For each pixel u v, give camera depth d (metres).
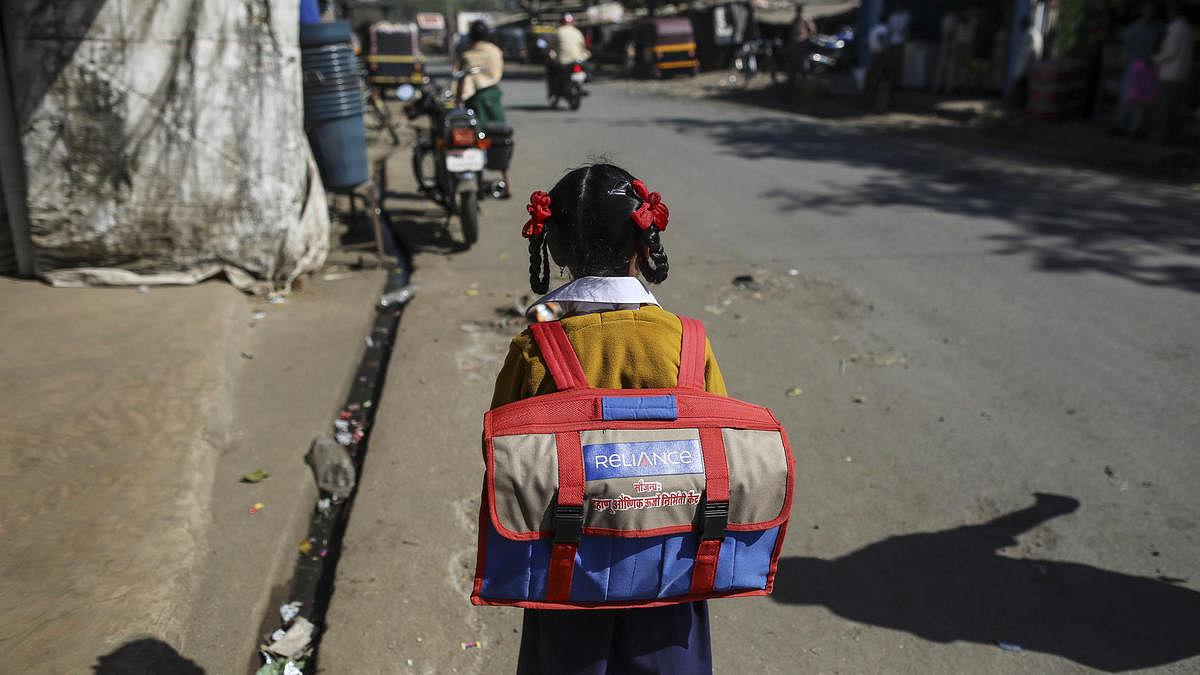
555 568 1.43
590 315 1.56
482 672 2.55
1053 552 3.15
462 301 5.75
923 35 18.48
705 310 5.63
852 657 2.65
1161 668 2.60
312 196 5.97
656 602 1.49
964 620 2.81
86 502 2.95
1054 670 2.60
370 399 4.43
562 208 1.58
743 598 2.92
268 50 5.16
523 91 21.62
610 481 1.40
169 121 4.96
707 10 25.25
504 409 1.47
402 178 9.71
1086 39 13.68
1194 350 4.90
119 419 3.51
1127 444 3.89
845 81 20.38
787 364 4.80
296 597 2.95
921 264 6.55
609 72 27.20
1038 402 4.31
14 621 2.36
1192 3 12.37
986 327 5.29
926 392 4.44
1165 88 11.37
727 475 1.44
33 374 3.86
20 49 4.73
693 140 12.67
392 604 2.81
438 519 3.27
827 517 3.36
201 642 2.52
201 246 5.20
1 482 3.00
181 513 2.97
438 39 51.06
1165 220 7.80
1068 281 6.13
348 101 6.18
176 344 4.27
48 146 4.86
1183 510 3.39
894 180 9.66
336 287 5.82
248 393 4.16
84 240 5.00
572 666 1.54
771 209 8.32
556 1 39.28
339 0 24.39
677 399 1.48
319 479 3.52
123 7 4.77
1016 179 9.72
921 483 3.60
